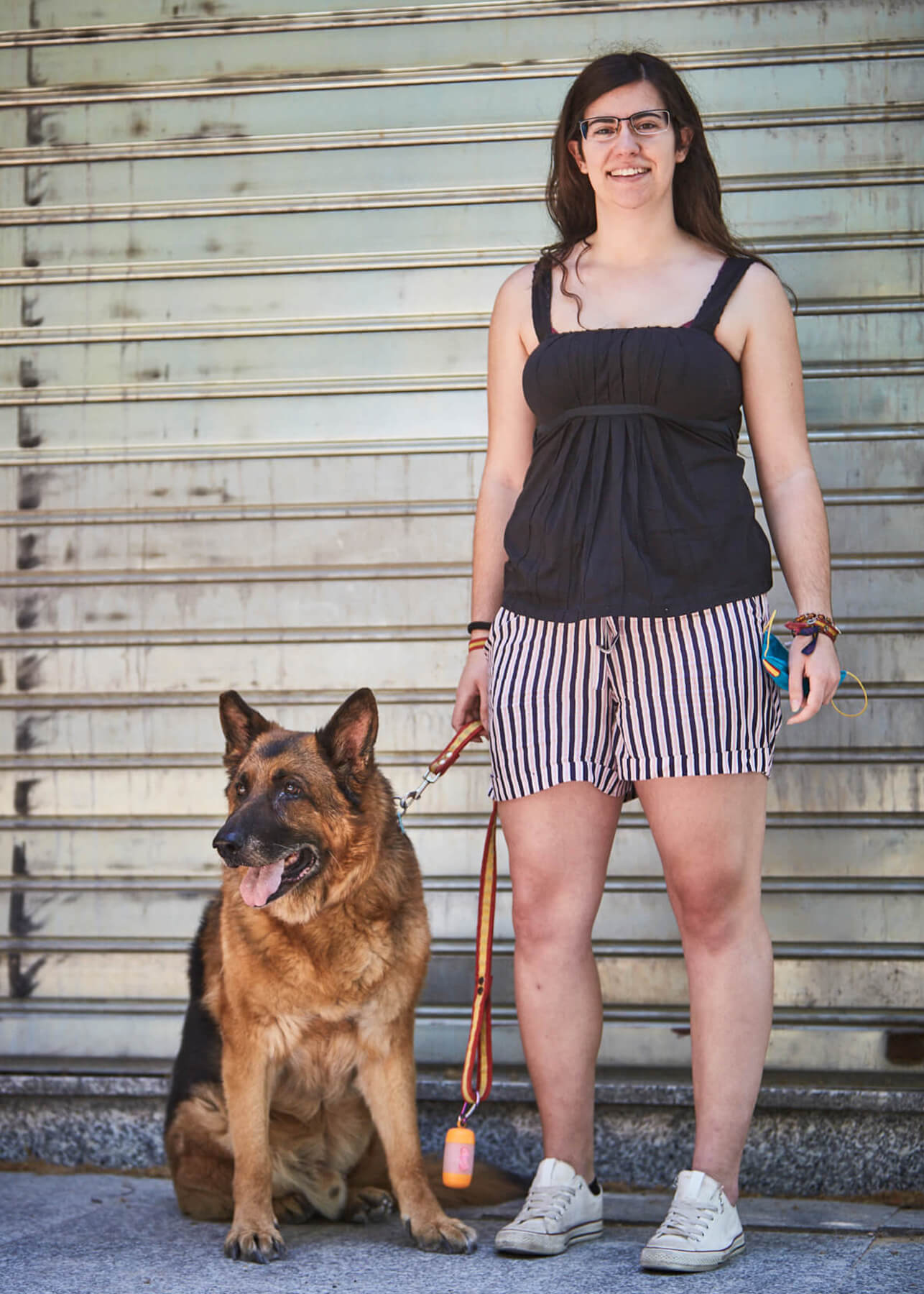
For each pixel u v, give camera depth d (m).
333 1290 2.74
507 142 4.23
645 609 2.86
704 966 2.98
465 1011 4.05
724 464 2.95
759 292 2.99
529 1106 3.91
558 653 2.95
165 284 4.36
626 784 3.08
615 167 3.01
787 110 4.10
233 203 4.34
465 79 4.25
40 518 4.36
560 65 4.21
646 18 4.16
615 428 2.93
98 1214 3.49
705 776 2.87
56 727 4.29
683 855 2.92
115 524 4.33
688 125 3.09
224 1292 2.75
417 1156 3.27
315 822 3.26
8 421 4.40
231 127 4.35
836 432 4.04
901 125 4.06
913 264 4.04
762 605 2.95
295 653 4.24
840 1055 3.86
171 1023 4.12
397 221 4.27
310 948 3.22
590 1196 3.12
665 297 3.00
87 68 4.41
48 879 4.23
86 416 4.37
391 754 4.18
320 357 4.29
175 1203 3.63
